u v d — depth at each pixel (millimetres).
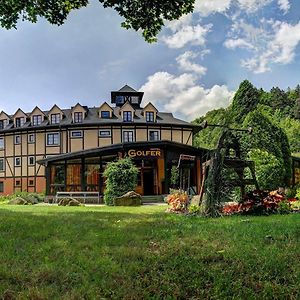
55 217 8953
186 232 5918
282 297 2986
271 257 3994
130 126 37250
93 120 37938
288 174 19625
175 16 7832
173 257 4094
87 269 3672
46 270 3615
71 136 37500
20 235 5730
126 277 3445
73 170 27359
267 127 18547
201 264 3807
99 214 10141
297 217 8438
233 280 3338
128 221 7883
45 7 8156
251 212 9984
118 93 41312
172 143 24125
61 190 26625
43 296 2936
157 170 27625
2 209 13383
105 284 3232
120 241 5121
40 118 39406
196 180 24422
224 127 10211
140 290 3111
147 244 4922
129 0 7672
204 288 3197
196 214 9789
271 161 16875
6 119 41188
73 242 5090
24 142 39062
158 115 40188
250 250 4371
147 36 8227
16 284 3289
